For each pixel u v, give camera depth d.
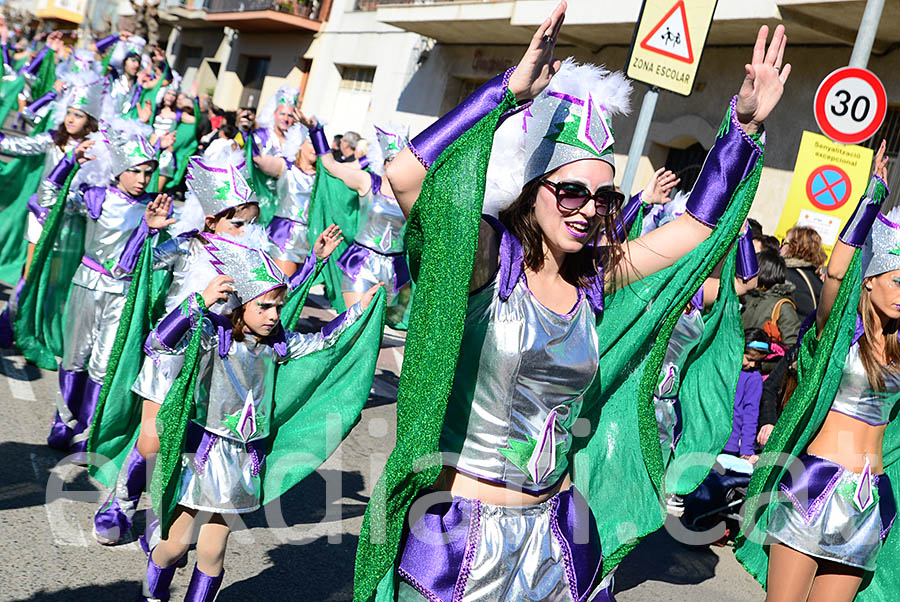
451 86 20.38
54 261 6.03
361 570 2.32
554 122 2.38
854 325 3.45
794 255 7.58
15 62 13.34
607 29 15.02
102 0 23.34
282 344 3.78
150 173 5.42
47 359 6.25
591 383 2.56
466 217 2.24
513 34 17.80
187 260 4.50
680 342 4.64
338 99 24.28
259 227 3.85
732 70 13.87
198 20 29.30
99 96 6.62
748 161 2.68
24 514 4.40
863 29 7.94
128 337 4.13
